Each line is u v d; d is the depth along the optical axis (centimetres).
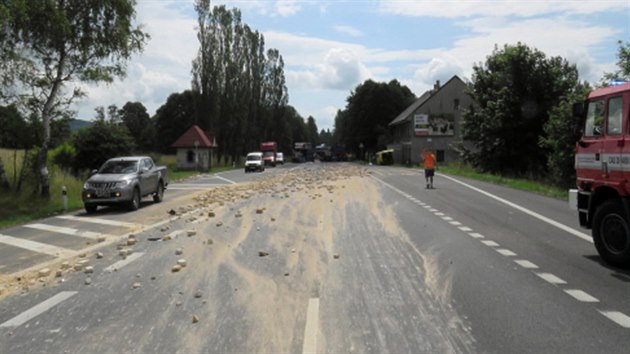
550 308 643
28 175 2314
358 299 690
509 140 4225
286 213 1659
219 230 1325
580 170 982
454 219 1495
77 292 760
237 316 628
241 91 7569
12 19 1866
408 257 962
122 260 980
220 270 874
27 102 2186
